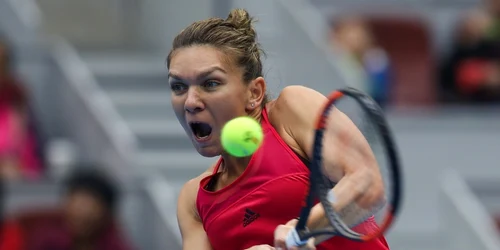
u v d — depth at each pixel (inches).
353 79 1222.3
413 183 1231.5
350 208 400.8
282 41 1266.0
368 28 1381.6
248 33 422.3
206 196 439.8
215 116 416.5
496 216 1198.9
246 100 422.3
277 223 425.1
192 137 426.6
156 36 1501.0
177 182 1218.0
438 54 1443.2
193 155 1267.2
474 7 1488.7
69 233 967.0
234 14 424.2
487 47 1378.0
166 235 1050.1
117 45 1551.4
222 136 396.8
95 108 1225.4
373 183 400.5
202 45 414.3
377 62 1282.0
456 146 1245.1
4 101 1163.3
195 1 1365.7
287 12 1263.5
